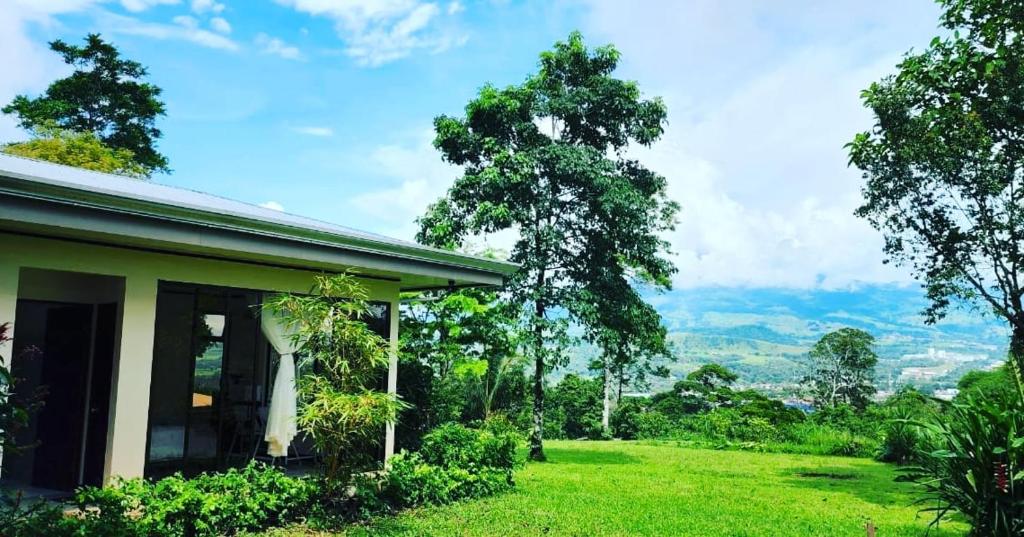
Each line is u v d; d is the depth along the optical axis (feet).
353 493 26.32
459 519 25.58
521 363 60.44
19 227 20.04
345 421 23.48
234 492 22.44
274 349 28.58
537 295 46.65
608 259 48.21
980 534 21.74
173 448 24.73
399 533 23.18
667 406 102.68
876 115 41.29
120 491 20.48
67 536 17.71
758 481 41.42
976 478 21.75
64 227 18.44
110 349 23.86
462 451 32.65
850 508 31.63
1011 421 21.08
